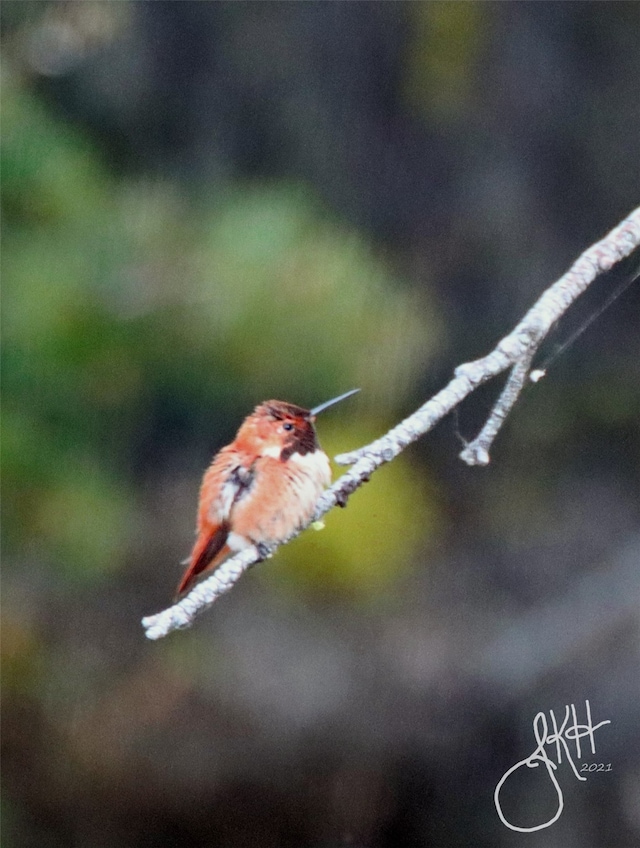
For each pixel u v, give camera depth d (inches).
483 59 583.8
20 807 466.6
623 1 589.9
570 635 531.8
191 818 479.8
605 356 599.2
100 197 368.5
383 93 577.0
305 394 373.7
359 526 434.0
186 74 542.3
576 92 596.7
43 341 341.4
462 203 586.2
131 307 347.6
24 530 366.0
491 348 580.4
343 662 495.8
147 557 460.4
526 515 577.9
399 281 446.3
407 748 495.2
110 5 435.2
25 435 357.1
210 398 380.8
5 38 411.5
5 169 351.9
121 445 421.4
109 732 470.3
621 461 597.6
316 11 567.5
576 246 599.2
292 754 486.9
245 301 350.6
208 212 376.8
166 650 481.1
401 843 494.3
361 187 576.1
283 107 563.5
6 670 443.5
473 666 516.4
